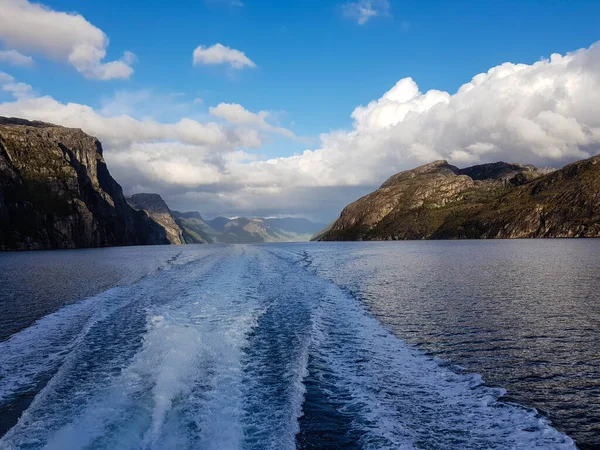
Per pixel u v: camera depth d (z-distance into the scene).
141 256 94.06
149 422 9.95
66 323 22.27
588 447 9.74
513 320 22.61
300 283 36.34
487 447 9.67
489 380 14.01
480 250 95.38
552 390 13.19
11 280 45.31
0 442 9.18
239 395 11.89
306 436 10.12
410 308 25.94
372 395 12.62
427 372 14.72
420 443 9.83
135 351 16.17
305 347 17.00
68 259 90.69
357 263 61.38
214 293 30.41
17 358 16.08
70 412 10.65
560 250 85.75
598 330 20.41
